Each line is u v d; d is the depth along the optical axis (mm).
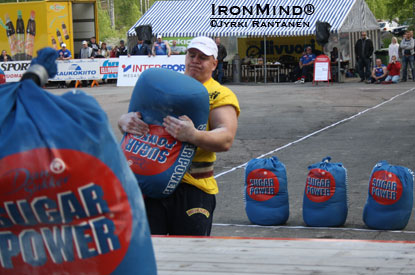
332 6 28109
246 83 28766
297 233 6121
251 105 18172
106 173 1979
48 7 29531
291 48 31656
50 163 1892
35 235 1975
